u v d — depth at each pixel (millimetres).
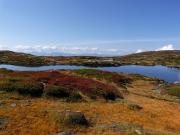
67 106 28578
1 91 30516
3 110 23859
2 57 173250
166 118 30141
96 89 37844
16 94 30359
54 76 43719
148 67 176625
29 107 25891
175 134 23594
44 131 20141
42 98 31125
